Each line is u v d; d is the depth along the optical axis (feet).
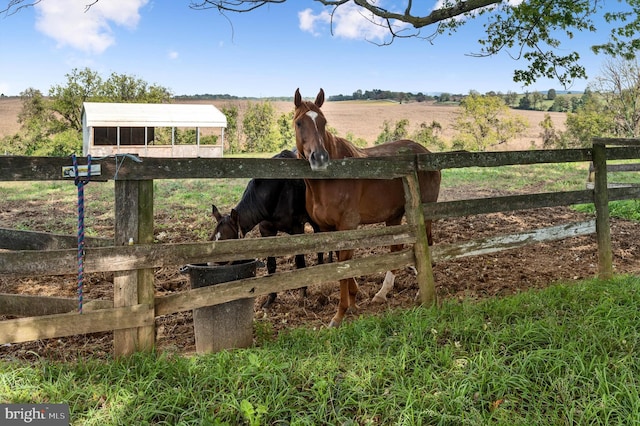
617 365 9.31
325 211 13.87
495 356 9.80
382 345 10.77
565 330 10.94
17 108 192.75
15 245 10.79
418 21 19.54
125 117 87.35
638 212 31.42
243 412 7.92
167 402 8.31
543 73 22.41
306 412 8.18
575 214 32.78
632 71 91.61
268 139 124.57
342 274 12.34
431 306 13.01
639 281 14.98
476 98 108.47
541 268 19.56
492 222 30.09
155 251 9.93
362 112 196.65
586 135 99.71
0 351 11.55
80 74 128.26
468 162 13.93
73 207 36.45
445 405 8.18
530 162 15.05
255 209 16.19
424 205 13.39
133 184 9.73
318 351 10.49
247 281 11.05
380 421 8.04
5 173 8.85
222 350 10.41
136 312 9.91
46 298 10.00
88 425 7.67
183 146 92.68
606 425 7.55
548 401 8.37
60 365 9.47
